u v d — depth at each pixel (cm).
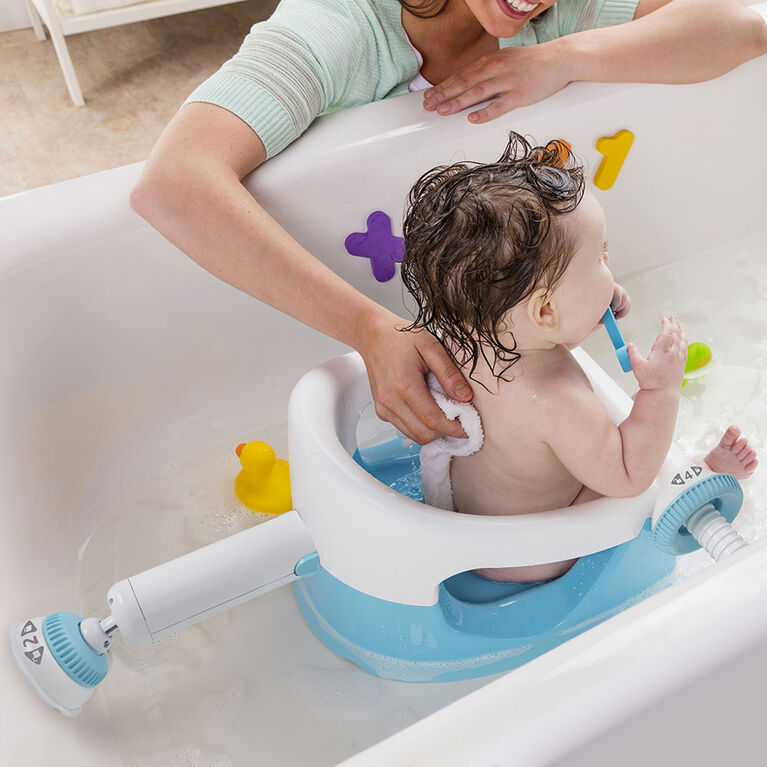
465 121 108
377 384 87
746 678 62
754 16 118
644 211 129
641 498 83
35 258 97
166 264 104
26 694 77
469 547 78
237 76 101
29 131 225
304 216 106
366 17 110
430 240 73
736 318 132
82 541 106
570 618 93
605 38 112
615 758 58
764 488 111
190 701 95
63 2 223
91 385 106
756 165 133
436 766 55
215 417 118
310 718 94
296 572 88
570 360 84
